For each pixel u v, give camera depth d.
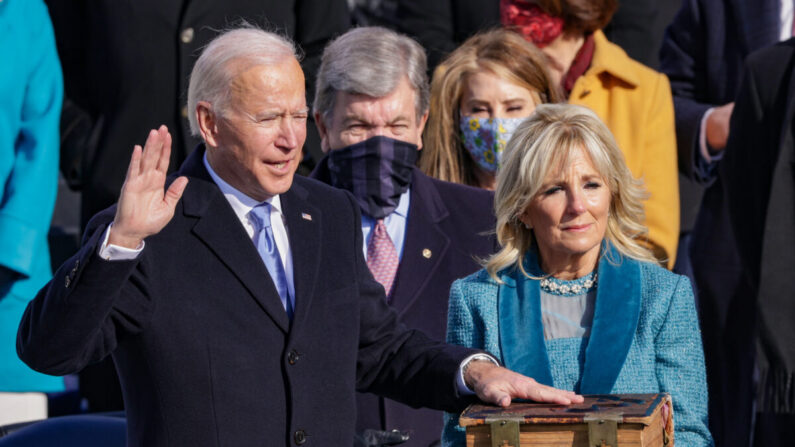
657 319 13.28
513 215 13.74
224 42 12.14
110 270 10.84
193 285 11.89
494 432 11.46
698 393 13.20
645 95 21.28
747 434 21.33
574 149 13.13
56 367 11.11
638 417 11.09
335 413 12.30
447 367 12.98
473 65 19.31
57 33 22.17
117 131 21.56
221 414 11.68
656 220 20.66
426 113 17.61
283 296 12.49
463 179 19.64
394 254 16.98
